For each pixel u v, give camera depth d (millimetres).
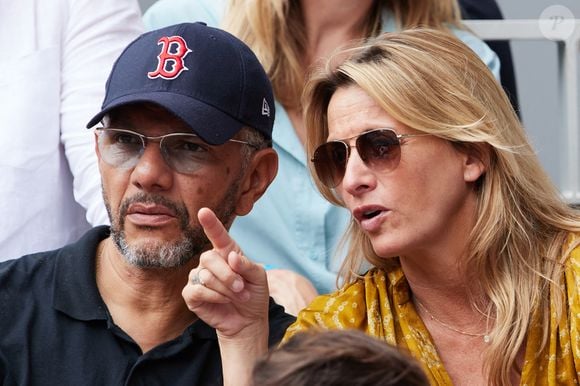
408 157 11055
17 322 11195
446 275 11367
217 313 10844
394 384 7414
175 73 11109
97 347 11156
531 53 18594
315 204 14922
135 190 10984
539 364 11172
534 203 11562
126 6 14945
